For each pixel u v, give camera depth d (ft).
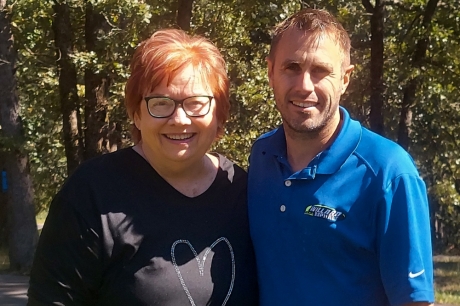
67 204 7.79
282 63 7.97
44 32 41.24
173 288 7.72
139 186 8.05
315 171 7.83
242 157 36.52
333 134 8.07
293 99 7.92
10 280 33.65
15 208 37.04
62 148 49.65
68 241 7.66
